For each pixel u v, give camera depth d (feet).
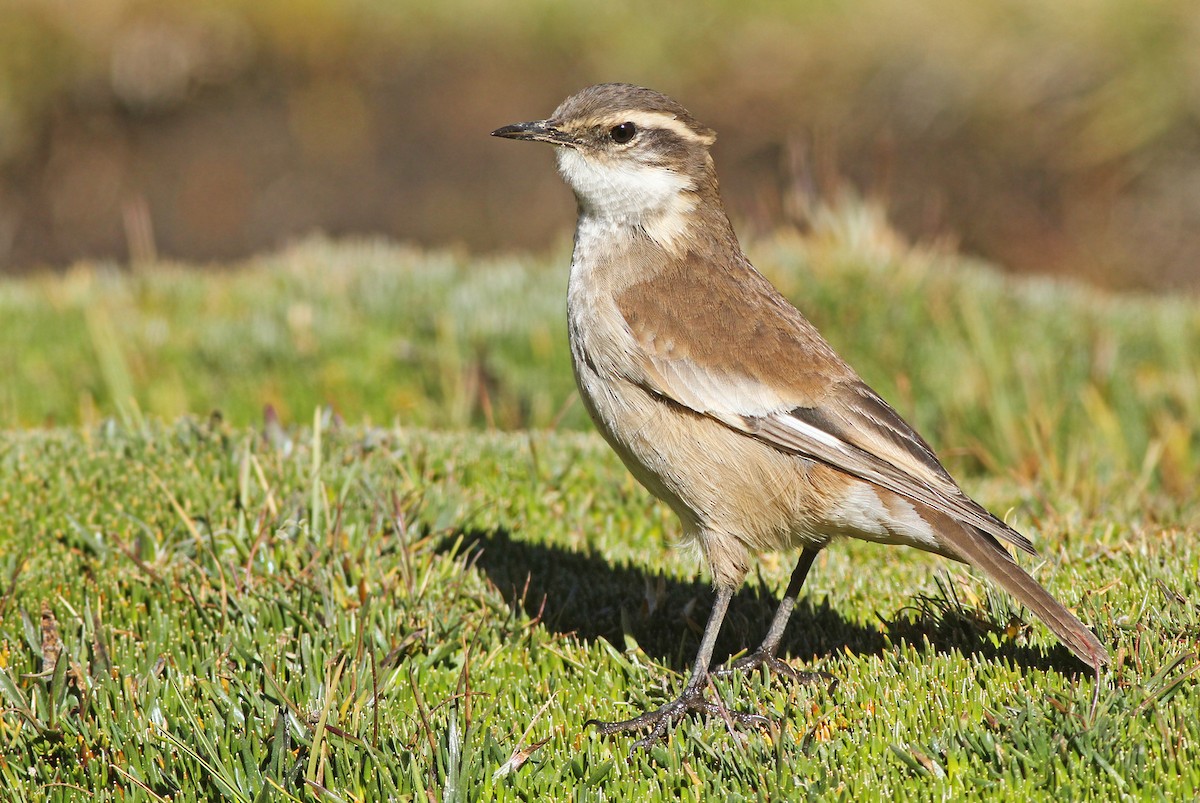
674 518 37.27
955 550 26.55
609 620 31.35
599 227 30.66
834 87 96.63
